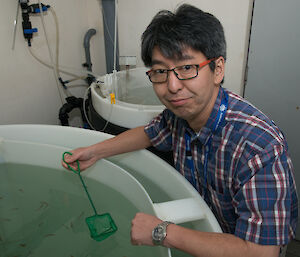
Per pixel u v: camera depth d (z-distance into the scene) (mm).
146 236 605
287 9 1220
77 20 1850
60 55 1735
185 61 552
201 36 536
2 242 794
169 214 724
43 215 898
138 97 1544
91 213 900
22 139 1228
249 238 538
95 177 1058
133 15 1772
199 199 774
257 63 1390
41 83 1626
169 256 605
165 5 1650
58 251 750
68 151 1009
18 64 1435
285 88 1346
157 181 961
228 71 1585
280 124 1419
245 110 639
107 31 1832
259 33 1332
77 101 1720
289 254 1384
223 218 780
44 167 1146
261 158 549
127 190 948
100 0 1849
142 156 1013
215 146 684
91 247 762
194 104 609
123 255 729
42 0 1512
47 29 1588
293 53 1268
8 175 1104
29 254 750
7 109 1413
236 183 619
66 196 994
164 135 918
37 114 1630
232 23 1486
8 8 1321
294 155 1397
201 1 1534
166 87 599
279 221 529
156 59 571
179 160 873
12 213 911
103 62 2033
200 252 547
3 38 1322
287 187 547
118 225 833
